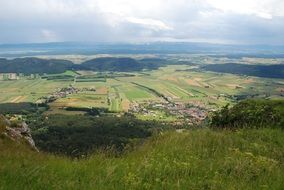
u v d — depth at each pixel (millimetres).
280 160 10344
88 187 7426
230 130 13703
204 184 7914
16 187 7203
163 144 11758
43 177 7969
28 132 15469
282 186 7625
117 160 9789
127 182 7777
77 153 11164
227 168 9023
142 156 10477
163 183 7766
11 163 9133
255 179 8398
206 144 11523
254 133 12992
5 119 15078
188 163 9172
